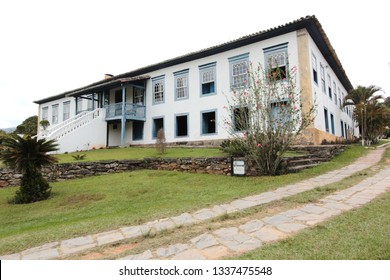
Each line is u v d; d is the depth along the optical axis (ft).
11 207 22.08
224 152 34.86
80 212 18.97
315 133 41.22
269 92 27.17
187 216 14.60
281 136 26.37
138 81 65.57
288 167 27.35
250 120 27.37
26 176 24.58
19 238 12.89
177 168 33.86
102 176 33.37
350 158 35.22
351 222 11.19
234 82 50.44
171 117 59.67
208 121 56.65
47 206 21.72
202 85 56.08
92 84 75.87
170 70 60.85
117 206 19.72
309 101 40.93
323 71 53.47
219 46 50.98
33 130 111.34
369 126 68.33
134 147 60.59
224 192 20.71
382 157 34.14
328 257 8.39
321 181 21.47
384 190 16.67
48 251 10.98
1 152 23.77
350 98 68.74
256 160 26.71
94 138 62.59
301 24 42.55
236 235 11.02
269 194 18.34
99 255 10.21
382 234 9.72
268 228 11.57
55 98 89.20
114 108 63.26
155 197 21.67
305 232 10.49
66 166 32.81
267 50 46.57
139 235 12.05
